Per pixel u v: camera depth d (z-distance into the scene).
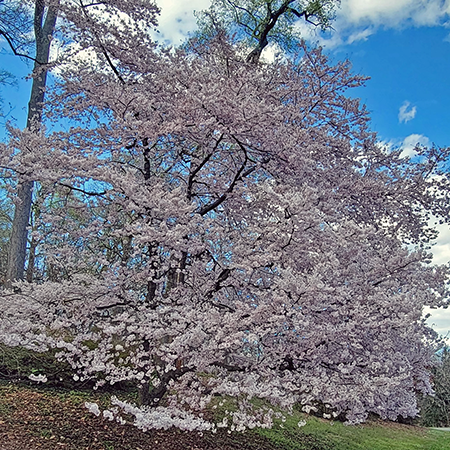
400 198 7.01
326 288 3.74
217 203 5.79
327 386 4.04
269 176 6.31
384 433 11.48
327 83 6.96
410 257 4.34
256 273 5.17
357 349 4.50
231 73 6.57
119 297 5.25
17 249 8.79
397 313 4.23
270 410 4.58
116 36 6.05
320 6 11.31
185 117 5.33
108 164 5.46
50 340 4.35
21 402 6.00
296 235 4.25
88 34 6.18
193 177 6.05
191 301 5.17
